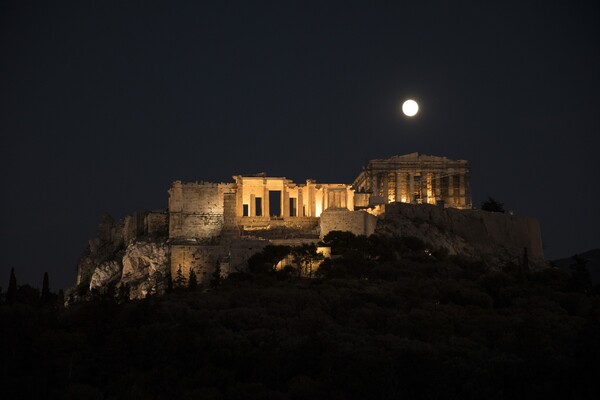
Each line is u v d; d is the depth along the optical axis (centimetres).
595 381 19650
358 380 19338
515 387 19762
